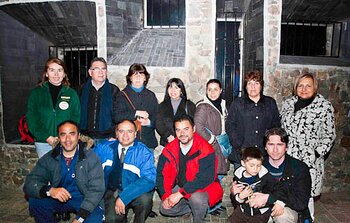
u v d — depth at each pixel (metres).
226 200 3.75
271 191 2.50
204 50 3.70
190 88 3.76
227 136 3.19
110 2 3.95
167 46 4.23
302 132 2.73
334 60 4.25
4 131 4.15
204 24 3.66
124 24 4.27
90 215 2.60
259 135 2.92
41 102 3.00
